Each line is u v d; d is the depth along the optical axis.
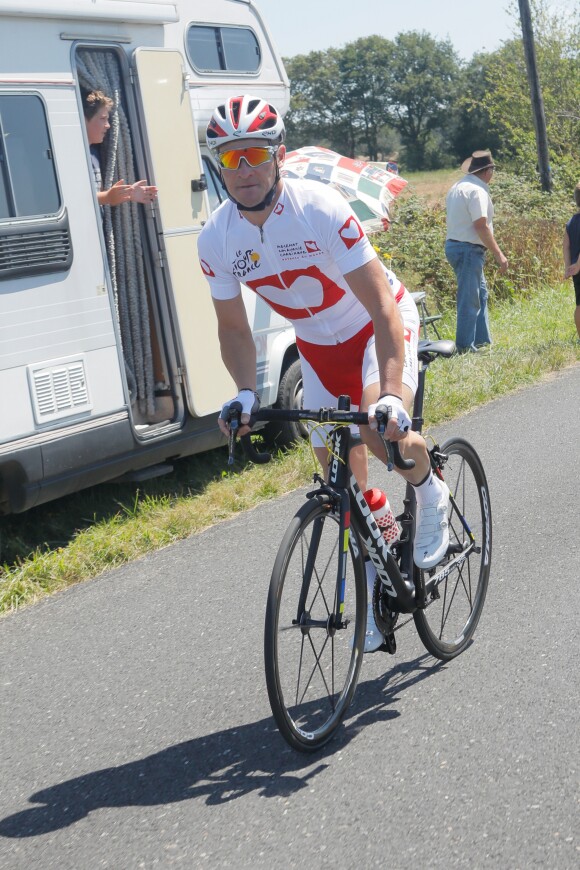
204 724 3.63
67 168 5.64
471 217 9.92
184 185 6.45
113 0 5.92
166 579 5.19
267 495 6.40
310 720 3.31
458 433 7.50
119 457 6.04
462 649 3.97
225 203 3.47
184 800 3.13
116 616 4.78
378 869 2.69
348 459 3.36
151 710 3.79
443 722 3.43
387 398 3.06
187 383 6.43
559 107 24.55
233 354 3.64
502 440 7.20
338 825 2.90
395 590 3.50
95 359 5.80
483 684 3.68
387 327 3.26
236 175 3.19
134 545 5.64
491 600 4.45
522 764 3.12
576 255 9.94
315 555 3.29
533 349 10.00
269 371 7.06
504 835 2.77
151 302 6.45
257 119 3.12
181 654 4.27
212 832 2.94
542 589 4.51
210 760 3.36
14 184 5.34
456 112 124.31
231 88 6.97
